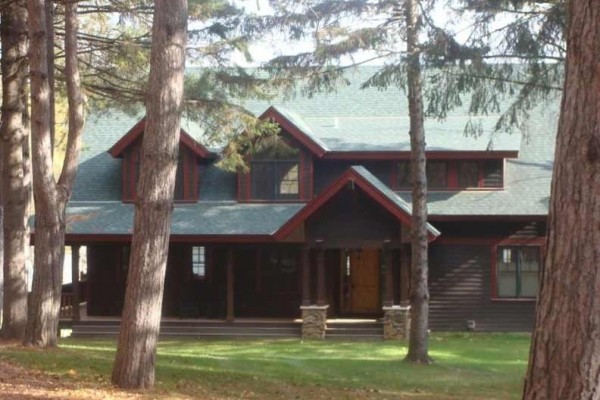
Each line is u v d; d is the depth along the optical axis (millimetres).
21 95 17172
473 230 27156
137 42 19000
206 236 26266
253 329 26047
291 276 27922
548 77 16250
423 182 19844
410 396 14625
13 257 16906
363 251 28484
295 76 19234
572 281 5629
